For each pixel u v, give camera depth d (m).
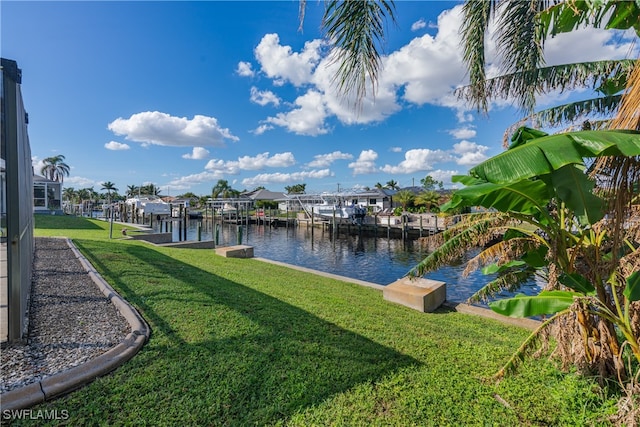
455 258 3.48
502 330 4.78
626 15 2.30
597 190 2.55
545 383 3.04
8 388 2.34
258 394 2.61
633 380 2.48
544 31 3.04
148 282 5.56
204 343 3.37
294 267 9.96
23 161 3.76
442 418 2.49
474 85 4.52
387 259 18.92
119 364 2.84
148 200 41.78
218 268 8.16
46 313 3.89
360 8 2.71
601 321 2.83
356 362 3.28
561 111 4.40
